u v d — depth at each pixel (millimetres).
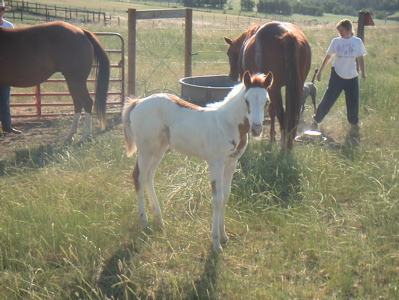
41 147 6859
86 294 3660
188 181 5465
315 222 4625
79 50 7301
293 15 72062
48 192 5180
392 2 76875
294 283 3840
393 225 4543
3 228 4340
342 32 7402
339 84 7523
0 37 7121
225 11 68375
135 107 4562
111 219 4719
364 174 5445
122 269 3986
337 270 3898
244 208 4977
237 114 4062
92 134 7586
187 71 9781
